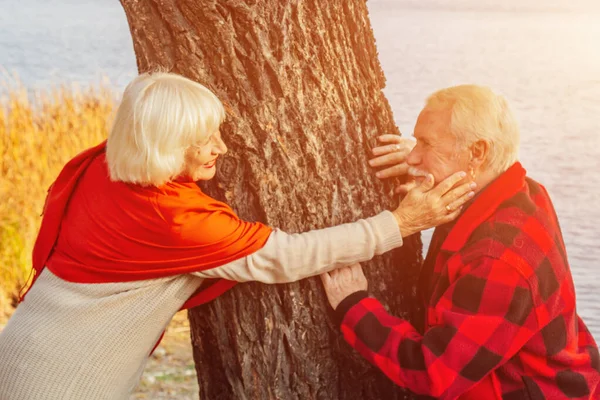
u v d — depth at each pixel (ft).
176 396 15.23
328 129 8.17
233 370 8.48
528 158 31.96
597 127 37.32
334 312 8.38
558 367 7.63
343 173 8.29
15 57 51.42
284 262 7.52
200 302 7.97
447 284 7.59
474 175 7.71
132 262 7.35
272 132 7.89
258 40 7.72
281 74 7.84
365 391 8.75
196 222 7.17
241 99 7.80
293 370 8.34
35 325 7.59
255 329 8.27
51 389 7.44
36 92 23.63
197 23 7.69
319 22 8.06
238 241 7.35
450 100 7.66
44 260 7.81
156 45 7.84
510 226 7.40
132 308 7.55
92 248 7.41
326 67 8.16
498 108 7.57
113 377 7.67
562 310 7.52
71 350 7.47
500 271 7.21
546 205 7.88
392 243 7.72
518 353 7.53
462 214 7.75
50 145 21.08
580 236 23.73
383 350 7.68
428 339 7.38
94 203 7.43
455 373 7.23
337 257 7.64
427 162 7.82
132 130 6.89
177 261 7.31
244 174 7.99
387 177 8.61
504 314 7.18
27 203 19.69
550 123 38.11
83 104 22.88
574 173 29.86
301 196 8.09
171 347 17.40
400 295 8.86
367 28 8.67
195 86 7.10
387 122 8.79
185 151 7.12
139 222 7.20
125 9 8.02
